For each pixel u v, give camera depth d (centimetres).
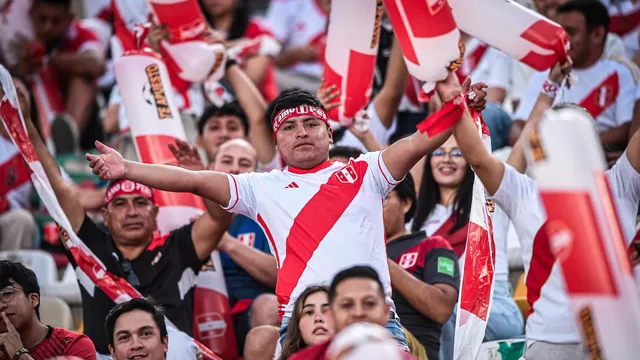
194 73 1795
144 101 1669
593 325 815
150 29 1764
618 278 798
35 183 1506
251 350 1428
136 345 1316
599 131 1942
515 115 2045
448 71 1188
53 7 2519
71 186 1588
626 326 792
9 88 1506
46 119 2333
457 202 1639
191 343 1471
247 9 2364
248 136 1956
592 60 1958
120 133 2159
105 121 2244
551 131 815
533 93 1945
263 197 1237
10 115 1512
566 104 1363
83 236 1562
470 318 1262
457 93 1189
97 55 2567
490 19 1413
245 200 1239
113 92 2289
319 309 1173
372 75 1598
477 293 1267
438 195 1661
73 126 2473
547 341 1300
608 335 796
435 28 1168
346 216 1207
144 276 1538
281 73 2631
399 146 1220
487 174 1268
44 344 1372
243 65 2239
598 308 798
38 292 1397
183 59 1783
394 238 1542
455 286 1475
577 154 807
